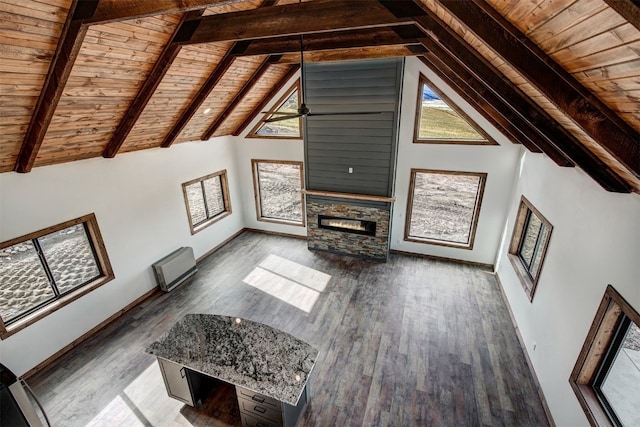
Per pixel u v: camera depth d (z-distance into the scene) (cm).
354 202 644
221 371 302
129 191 521
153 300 559
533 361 400
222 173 730
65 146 406
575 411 290
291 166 740
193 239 668
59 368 417
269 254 713
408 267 649
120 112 424
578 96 196
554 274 374
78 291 459
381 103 554
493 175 585
